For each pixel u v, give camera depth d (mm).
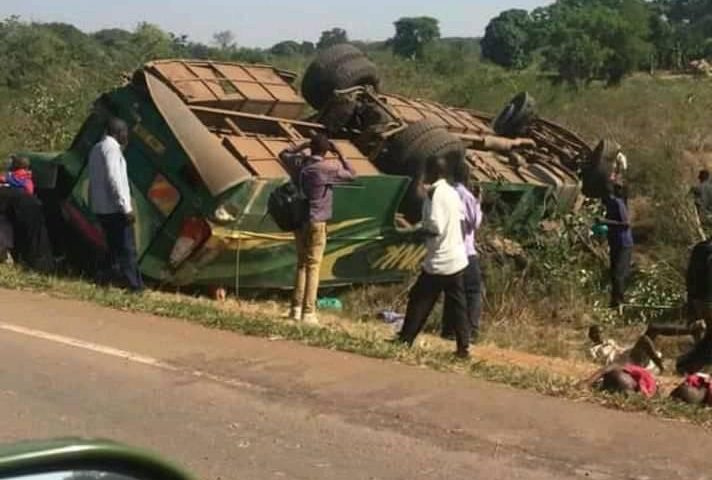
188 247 10977
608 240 13703
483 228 13320
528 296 12680
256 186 10945
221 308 9719
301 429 6035
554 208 15508
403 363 7613
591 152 16281
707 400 6914
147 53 26016
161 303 9352
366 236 12188
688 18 71562
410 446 5789
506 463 5551
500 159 15523
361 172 12344
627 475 5406
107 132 10625
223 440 5801
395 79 28906
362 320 11086
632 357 8984
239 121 12492
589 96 28156
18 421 5984
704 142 21734
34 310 8922
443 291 8508
